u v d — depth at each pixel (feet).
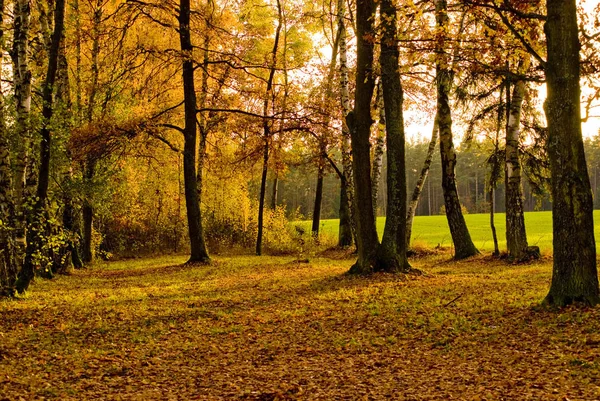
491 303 33.45
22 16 41.86
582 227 29.12
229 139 82.84
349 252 86.17
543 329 25.70
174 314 34.91
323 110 70.85
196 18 72.54
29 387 20.44
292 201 301.22
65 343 27.76
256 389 20.02
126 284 52.70
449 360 22.58
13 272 43.29
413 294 38.52
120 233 101.35
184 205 103.55
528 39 33.94
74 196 60.29
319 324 30.83
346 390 19.44
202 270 63.72
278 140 75.87
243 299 40.42
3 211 40.32
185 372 22.63
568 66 29.07
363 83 50.01
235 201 105.19
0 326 31.73
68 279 57.52
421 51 35.09
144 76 73.20
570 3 29.01
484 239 110.63
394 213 49.93
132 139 66.23
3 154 40.16
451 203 69.82
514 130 60.18
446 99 67.41
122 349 26.58
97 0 67.00
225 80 75.25
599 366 19.70
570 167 29.19
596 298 28.71
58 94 59.98
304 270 60.85
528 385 18.57
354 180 51.13
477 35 34.40
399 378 20.61
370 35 38.93
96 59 69.31
